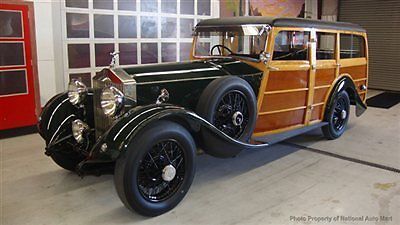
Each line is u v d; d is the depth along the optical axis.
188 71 3.20
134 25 5.76
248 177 3.30
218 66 3.41
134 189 2.39
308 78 3.94
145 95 2.85
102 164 2.66
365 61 5.01
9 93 4.58
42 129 3.16
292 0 8.58
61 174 3.36
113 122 2.62
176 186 2.67
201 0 6.63
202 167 3.55
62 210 2.67
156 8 5.99
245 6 7.46
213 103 2.90
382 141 4.48
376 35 9.12
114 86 2.79
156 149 2.52
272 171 3.46
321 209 2.69
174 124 2.56
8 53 4.52
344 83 4.41
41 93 4.93
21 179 3.23
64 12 4.99
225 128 3.12
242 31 3.60
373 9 9.08
